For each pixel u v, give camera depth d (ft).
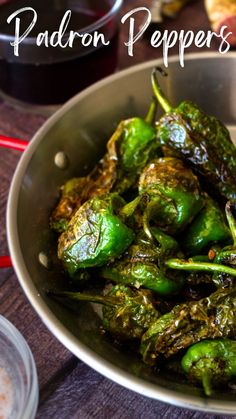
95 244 1.44
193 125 1.58
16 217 1.46
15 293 1.60
